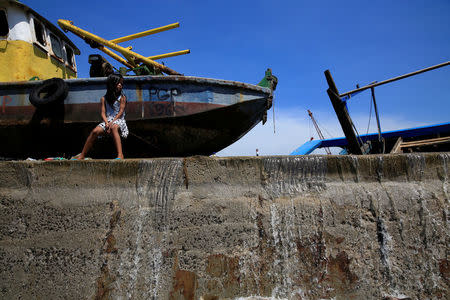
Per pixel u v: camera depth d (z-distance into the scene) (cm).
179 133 613
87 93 586
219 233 299
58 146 633
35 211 300
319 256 297
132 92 585
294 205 310
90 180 308
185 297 284
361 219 306
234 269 293
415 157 316
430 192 310
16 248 292
